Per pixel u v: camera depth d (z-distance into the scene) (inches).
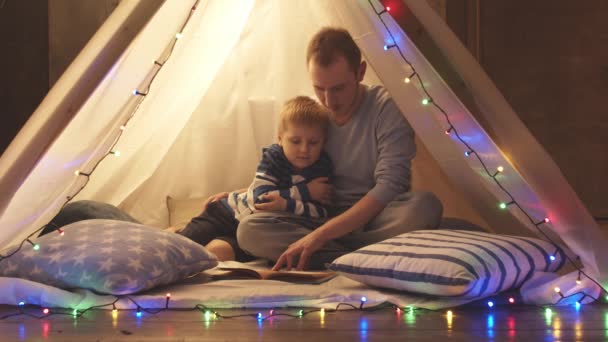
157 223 126.4
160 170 128.2
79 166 82.9
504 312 72.7
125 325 67.1
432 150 96.4
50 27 175.2
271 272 86.5
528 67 183.9
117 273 76.9
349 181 102.3
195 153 129.3
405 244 79.9
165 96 107.0
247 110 130.3
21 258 80.7
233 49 128.8
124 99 82.8
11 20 178.7
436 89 85.7
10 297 76.2
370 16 87.5
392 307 74.9
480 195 96.0
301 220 96.6
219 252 100.0
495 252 76.1
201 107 129.6
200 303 75.0
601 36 182.7
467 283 71.6
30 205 81.4
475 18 182.7
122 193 117.9
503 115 82.4
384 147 97.7
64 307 75.3
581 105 183.6
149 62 82.9
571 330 64.2
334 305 74.3
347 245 96.8
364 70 101.5
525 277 78.7
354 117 101.4
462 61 84.7
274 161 100.9
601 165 183.9
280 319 69.5
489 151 83.7
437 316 70.6
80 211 99.9
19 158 75.5
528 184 80.7
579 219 78.4
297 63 129.1
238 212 104.3
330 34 97.3
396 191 95.4
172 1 81.1
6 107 179.9
